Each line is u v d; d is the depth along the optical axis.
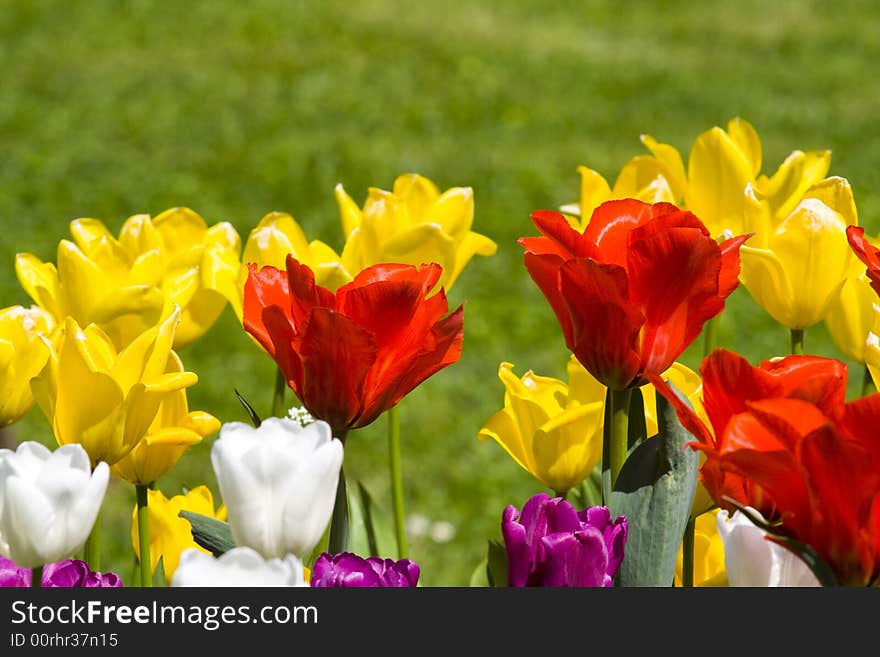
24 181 14.31
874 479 1.44
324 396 1.78
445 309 1.82
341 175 15.20
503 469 8.30
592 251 1.84
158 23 21.72
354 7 23.91
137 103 17.75
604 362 1.82
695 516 2.05
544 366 10.02
